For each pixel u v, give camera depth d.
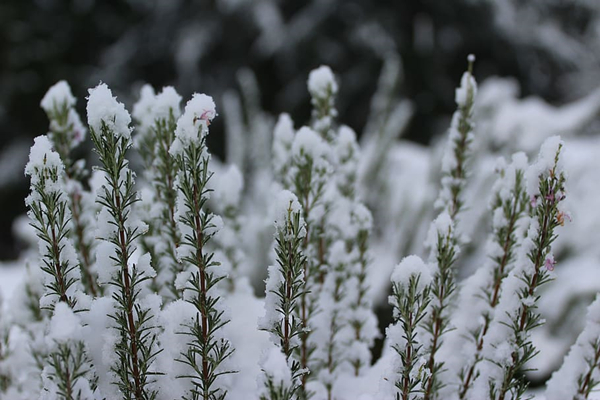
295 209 0.44
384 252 1.35
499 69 3.89
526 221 0.53
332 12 3.57
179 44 3.76
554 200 0.44
